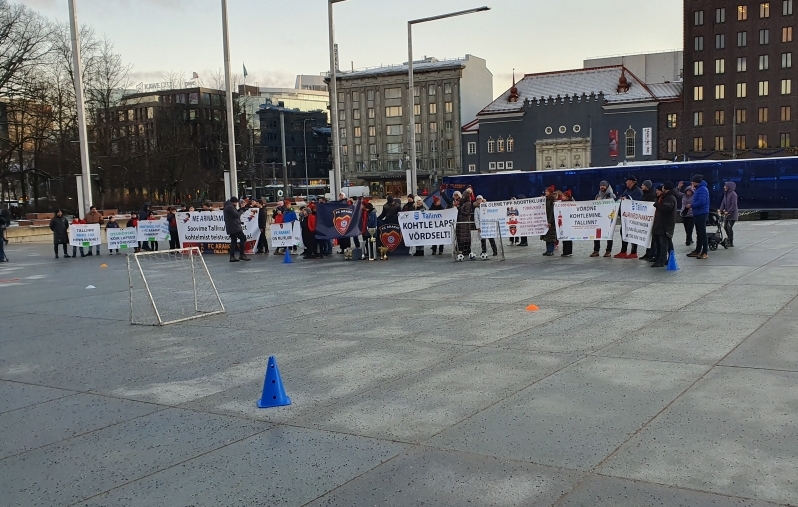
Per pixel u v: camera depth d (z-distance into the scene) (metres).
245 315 10.79
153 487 4.40
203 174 76.25
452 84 105.06
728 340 7.39
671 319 8.68
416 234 19.11
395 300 11.52
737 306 9.24
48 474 4.71
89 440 5.37
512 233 17.56
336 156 28.45
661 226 13.55
